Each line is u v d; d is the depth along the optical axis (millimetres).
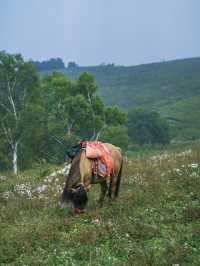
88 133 74375
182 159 20703
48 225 13305
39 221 13898
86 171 14297
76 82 75625
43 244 12188
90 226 13164
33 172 24672
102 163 14594
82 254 11508
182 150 26312
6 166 63875
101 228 12805
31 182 20250
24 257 11539
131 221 13336
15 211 15273
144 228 12750
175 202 14898
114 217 13773
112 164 14922
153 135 140250
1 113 67625
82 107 70938
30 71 68750
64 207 14477
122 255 11516
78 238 12305
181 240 12008
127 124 141250
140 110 143125
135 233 12516
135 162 22312
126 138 74500
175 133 170250
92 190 17172
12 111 68188
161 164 20453
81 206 13977
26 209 15508
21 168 64125
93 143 15062
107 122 77375
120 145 74188
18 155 65812
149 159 23016
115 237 12359
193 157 20766
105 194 16000
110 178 15320
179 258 10906
